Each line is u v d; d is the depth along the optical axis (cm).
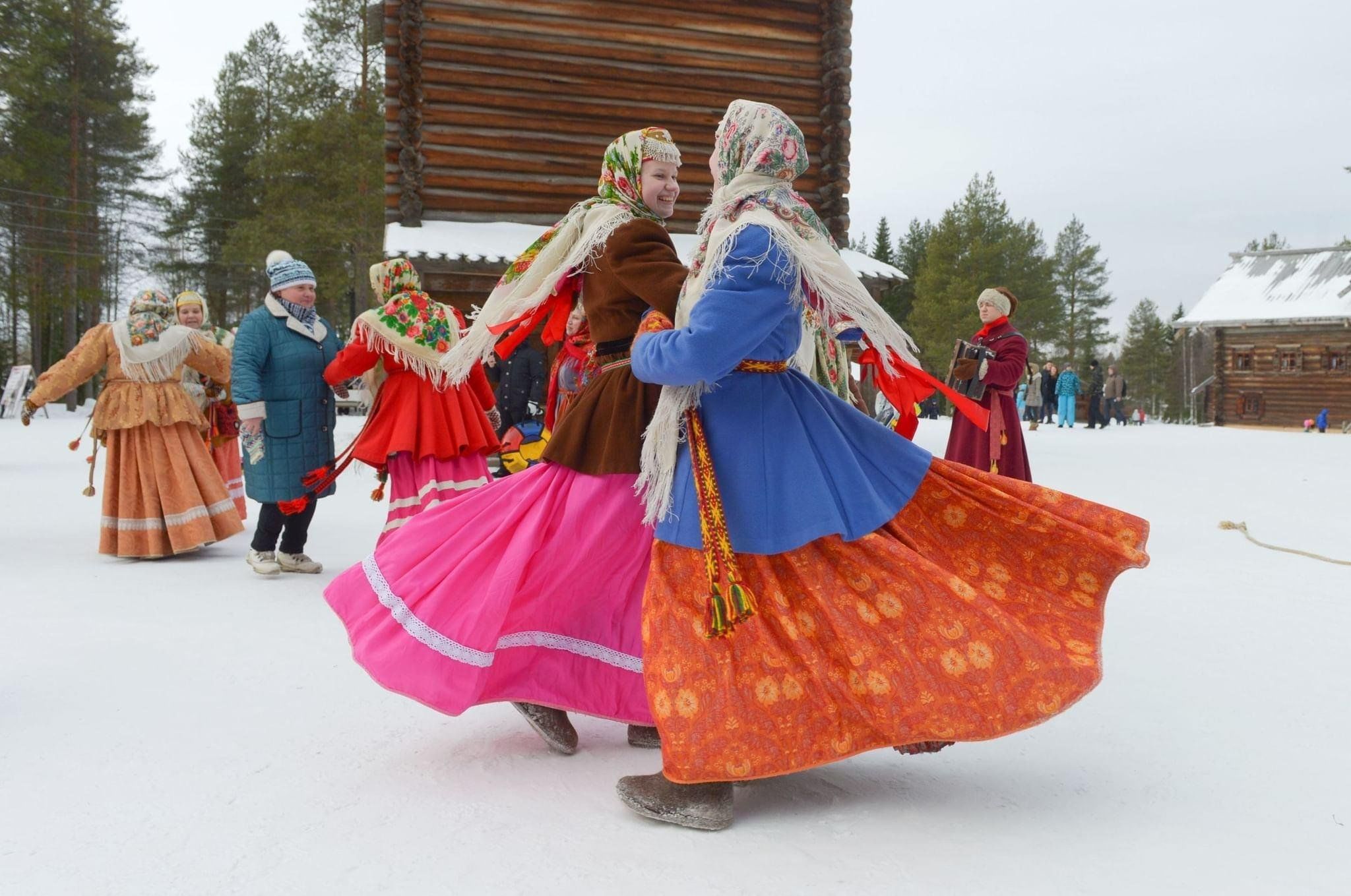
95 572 636
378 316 567
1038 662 250
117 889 224
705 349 252
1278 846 246
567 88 1273
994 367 700
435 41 1237
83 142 4391
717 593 251
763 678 256
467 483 589
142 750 315
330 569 648
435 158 1238
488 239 1196
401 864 237
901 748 277
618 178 313
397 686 283
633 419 288
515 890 224
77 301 4322
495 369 1015
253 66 4812
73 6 4259
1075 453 1706
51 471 1315
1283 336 3944
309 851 244
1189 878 229
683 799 257
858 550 264
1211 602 536
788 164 272
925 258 6022
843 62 1346
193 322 723
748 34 1337
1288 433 3269
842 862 238
